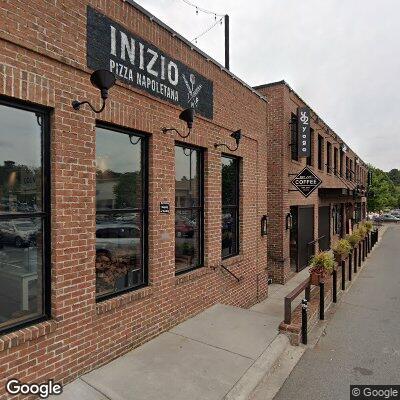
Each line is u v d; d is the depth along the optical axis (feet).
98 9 14.23
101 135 15.16
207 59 21.57
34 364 11.76
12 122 11.81
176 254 19.71
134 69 15.93
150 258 17.19
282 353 17.37
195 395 12.54
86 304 13.64
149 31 16.94
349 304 27.32
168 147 18.15
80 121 13.46
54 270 12.56
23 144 12.11
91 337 13.85
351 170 85.40
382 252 61.26
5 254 11.59
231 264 24.66
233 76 24.52
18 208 11.99
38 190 12.60
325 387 14.46
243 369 14.60
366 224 65.16
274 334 18.34
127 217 16.35
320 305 23.20
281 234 36.55
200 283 21.03
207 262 21.84
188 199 20.79
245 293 26.89
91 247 13.85
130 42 15.75
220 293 23.24
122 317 15.33
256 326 19.22
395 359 17.20
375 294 30.66
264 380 14.65
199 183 21.83
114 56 14.89
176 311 18.85
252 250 28.14
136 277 16.92
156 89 17.28
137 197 16.93
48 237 12.68
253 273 28.35
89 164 13.80
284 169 37.01
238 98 25.53
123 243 16.17
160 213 17.61
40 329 11.80
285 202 37.29
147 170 17.22
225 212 25.07
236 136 23.29
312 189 32.71
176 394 12.55
